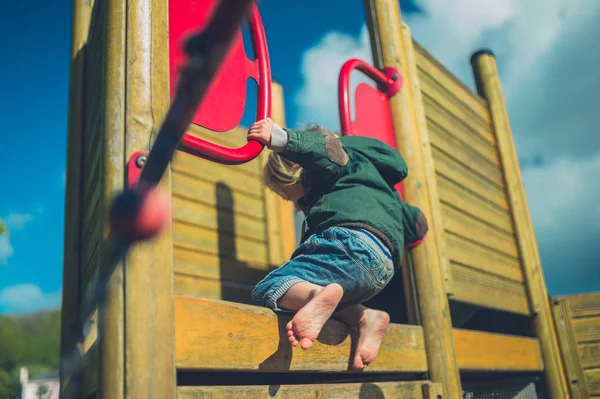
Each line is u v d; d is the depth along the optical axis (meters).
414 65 3.44
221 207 3.80
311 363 1.79
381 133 3.01
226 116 1.89
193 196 3.62
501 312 4.29
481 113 4.42
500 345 3.35
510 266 4.07
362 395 1.96
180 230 3.46
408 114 3.10
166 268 1.40
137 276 1.34
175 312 1.43
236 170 4.03
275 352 1.68
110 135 1.49
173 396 1.34
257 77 2.03
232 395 1.50
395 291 2.97
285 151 1.82
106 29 1.60
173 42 1.79
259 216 4.12
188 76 0.68
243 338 1.59
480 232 3.77
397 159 2.09
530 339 3.95
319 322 1.65
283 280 1.78
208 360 1.48
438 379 2.48
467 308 4.35
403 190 2.93
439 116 3.70
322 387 1.81
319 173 1.93
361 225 1.84
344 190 1.93
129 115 1.51
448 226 3.37
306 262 1.83
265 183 2.18
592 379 4.06
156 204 0.76
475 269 3.53
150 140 1.51
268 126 1.78
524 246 4.27
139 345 1.31
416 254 2.73
